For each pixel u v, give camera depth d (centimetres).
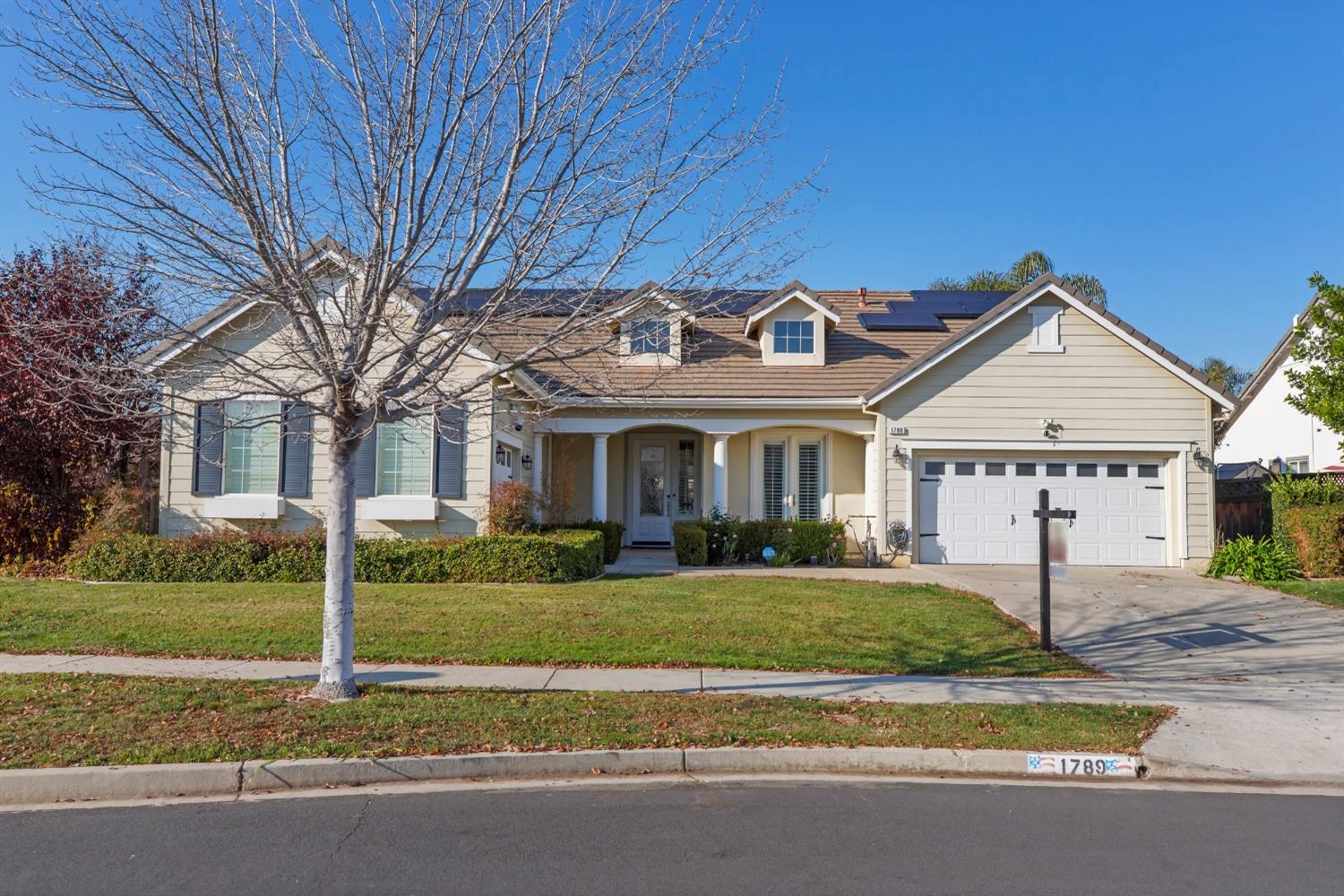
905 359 1942
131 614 1102
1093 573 1614
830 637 1052
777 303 1883
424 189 775
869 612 1191
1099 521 1744
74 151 905
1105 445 1728
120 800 591
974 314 2173
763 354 1906
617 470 2061
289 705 746
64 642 980
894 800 600
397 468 1543
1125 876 477
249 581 1382
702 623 1100
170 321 757
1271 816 578
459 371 1430
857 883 465
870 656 980
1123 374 1736
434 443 1534
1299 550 1555
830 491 1934
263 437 1545
